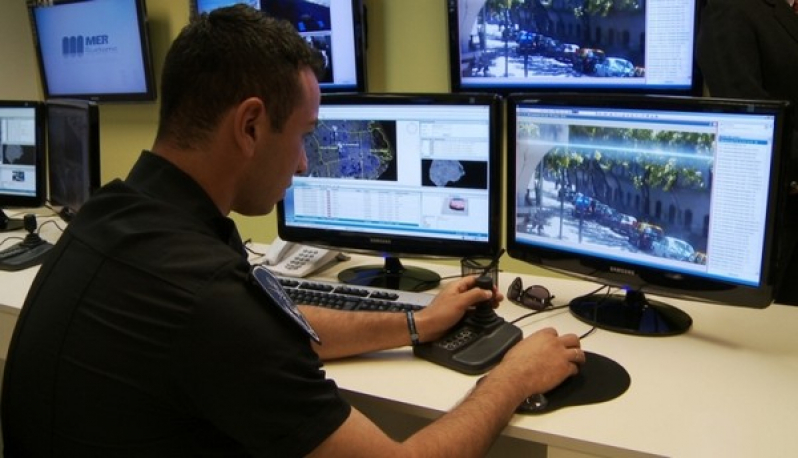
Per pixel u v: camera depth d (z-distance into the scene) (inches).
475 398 40.0
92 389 32.2
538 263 61.0
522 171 59.7
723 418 40.8
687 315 57.1
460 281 54.3
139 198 35.7
